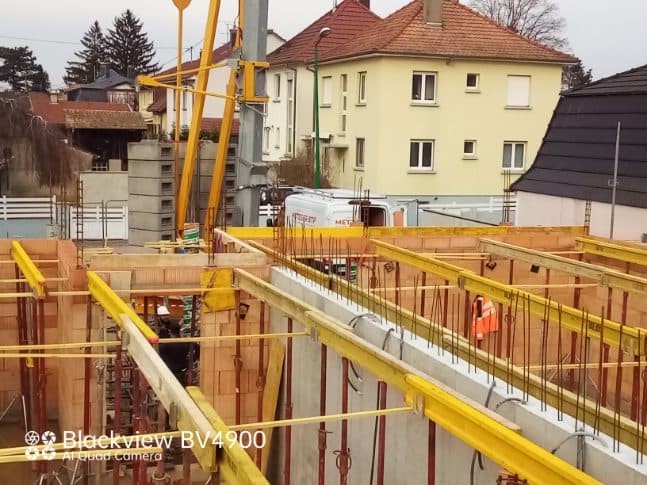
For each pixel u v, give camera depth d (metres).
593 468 4.32
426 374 5.67
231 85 14.54
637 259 10.25
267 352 8.95
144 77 14.55
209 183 16.12
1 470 8.78
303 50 30.81
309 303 8.06
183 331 11.48
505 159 26.38
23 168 23.47
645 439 4.59
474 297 10.24
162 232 15.55
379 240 11.41
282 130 32.62
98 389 8.24
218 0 14.48
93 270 8.56
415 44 24.83
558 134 14.77
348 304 7.35
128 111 39.34
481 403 5.25
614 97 13.73
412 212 24.59
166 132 41.06
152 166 15.34
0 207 22.17
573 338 8.83
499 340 8.40
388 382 5.46
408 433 5.89
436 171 25.50
